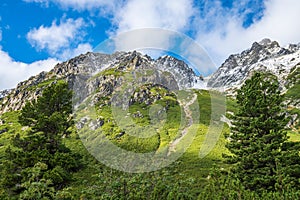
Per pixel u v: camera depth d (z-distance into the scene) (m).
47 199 23.72
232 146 31.38
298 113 88.25
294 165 25.69
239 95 33.28
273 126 28.95
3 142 71.25
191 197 26.75
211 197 23.02
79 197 28.48
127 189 28.66
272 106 30.20
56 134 33.88
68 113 34.81
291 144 28.86
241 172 28.56
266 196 21.97
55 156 30.94
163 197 26.70
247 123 31.28
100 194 29.30
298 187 24.64
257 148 28.30
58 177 27.69
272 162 27.33
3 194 25.97
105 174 32.53
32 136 32.81
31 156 30.38
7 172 30.47
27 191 23.45
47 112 34.56
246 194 22.11
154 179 30.41
